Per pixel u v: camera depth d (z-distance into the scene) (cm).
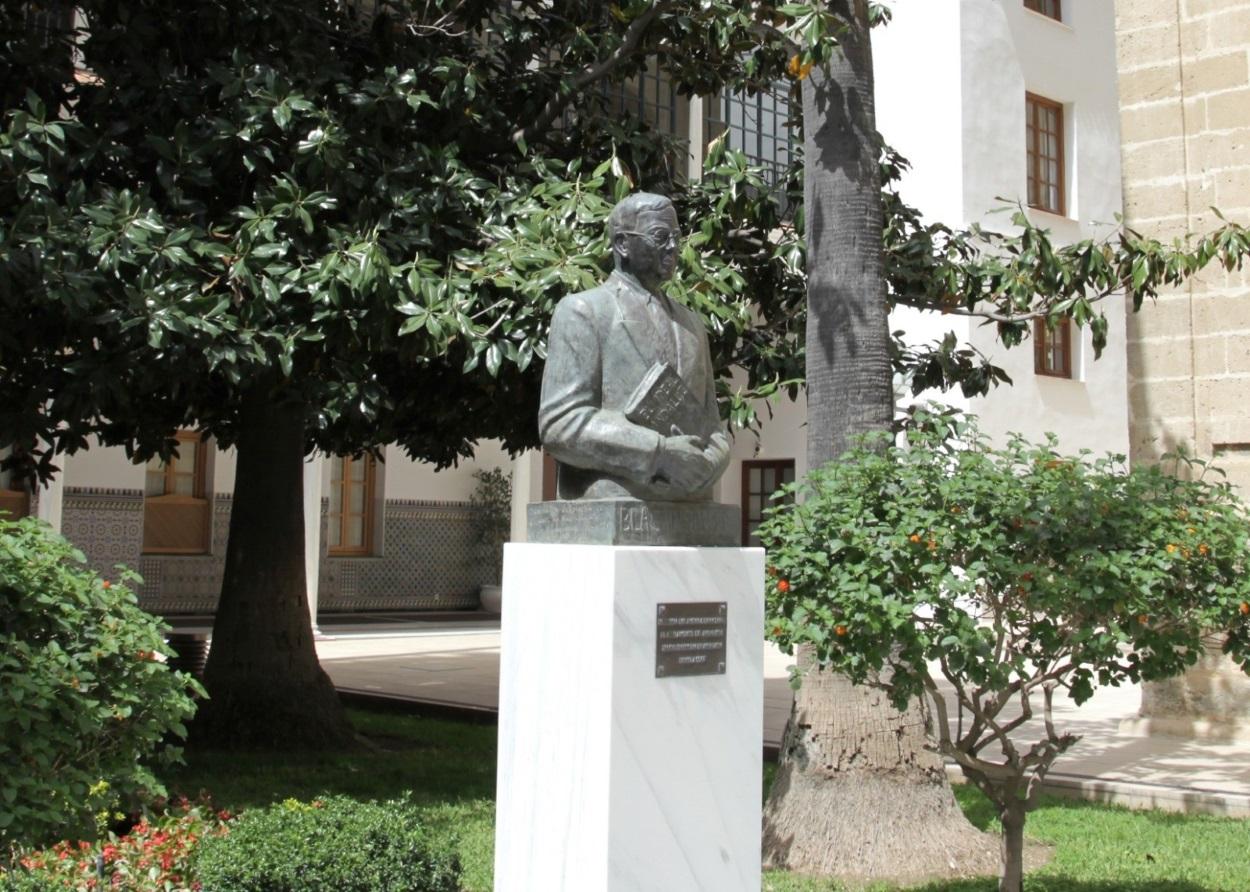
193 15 803
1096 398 1816
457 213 770
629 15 846
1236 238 824
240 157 756
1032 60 1764
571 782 439
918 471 518
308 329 714
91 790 477
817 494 543
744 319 768
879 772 651
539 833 450
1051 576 479
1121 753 952
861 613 485
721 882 455
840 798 649
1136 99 1109
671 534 460
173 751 503
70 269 652
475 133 867
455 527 2145
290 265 709
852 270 682
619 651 431
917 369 924
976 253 912
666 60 984
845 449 671
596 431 459
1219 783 823
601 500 454
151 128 754
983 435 675
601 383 473
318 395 746
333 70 788
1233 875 613
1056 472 511
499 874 467
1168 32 1091
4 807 420
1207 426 1053
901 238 905
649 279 487
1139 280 785
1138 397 1093
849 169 687
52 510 1617
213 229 733
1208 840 691
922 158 1688
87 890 491
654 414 465
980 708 582
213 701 950
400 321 724
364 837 498
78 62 991
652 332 479
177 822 578
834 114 689
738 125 1923
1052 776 845
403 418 1027
